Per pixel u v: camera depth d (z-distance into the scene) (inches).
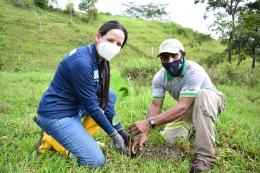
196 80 102.4
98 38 97.0
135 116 149.8
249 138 123.2
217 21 681.6
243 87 339.6
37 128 134.3
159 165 99.6
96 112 97.6
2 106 185.3
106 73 103.7
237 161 106.1
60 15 1556.3
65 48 1123.3
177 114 101.0
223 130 130.9
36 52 1026.7
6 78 377.1
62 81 96.7
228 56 710.5
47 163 96.3
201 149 98.4
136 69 352.8
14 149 105.5
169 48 100.8
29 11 1470.2
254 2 798.5
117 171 96.3
